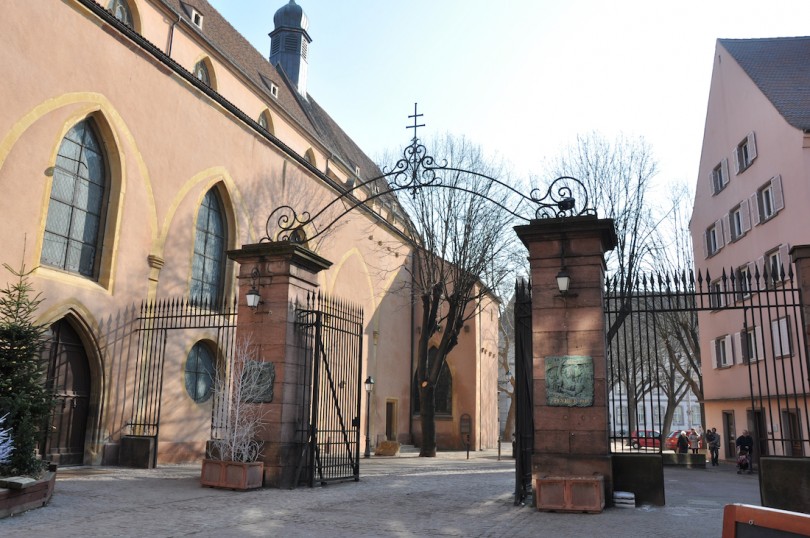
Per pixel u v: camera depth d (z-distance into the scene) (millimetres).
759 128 25266
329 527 8195
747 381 25688
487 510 9789
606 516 9156
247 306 13070
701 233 32469
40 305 13531
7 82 13031
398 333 34031
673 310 10164
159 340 16844
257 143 22094
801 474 8828
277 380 12492
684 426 64938
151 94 17250
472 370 35031
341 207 28734
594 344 10352
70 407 14562
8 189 12945
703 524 8516
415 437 34500
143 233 16656
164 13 19672
